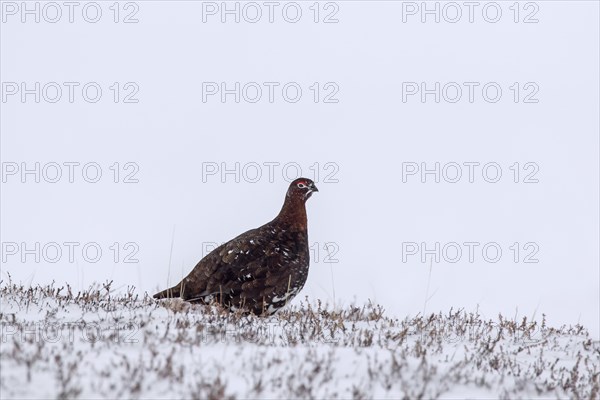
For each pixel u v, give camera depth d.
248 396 11.95
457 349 16.17
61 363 12.30
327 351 14.09
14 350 12.64
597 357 17.00
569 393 14.07
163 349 13.84
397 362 13.70
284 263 20.89
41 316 17.12
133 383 11.95
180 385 12.11
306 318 17.89
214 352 13.73
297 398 12.10
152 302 19.70
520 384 14.05
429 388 13.23
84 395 11.55
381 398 12.55
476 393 13.42
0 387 11.45
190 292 20.70
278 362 13.21
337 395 12.30
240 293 20.52
